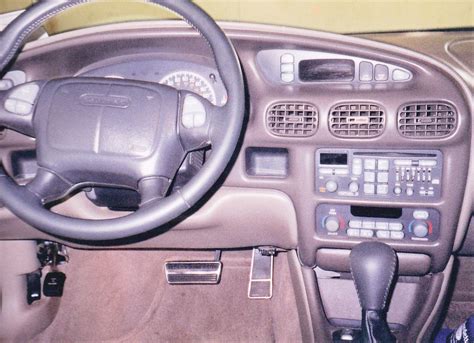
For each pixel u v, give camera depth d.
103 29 1.12
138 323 1.67
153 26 1.10
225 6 1.86
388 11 1.48
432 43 1.20
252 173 1.22
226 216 1.25
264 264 1.69
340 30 1.69
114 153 0.94
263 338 1.58
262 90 1.12
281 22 1.81
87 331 1.64
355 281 1.14
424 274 1.22
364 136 1.10
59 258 1.67
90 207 1.26
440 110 1.06
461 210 1.13
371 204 1.14
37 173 0.97
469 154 1.08
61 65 1.18
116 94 0.96
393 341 1.05
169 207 0.87
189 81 1.15
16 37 0.92
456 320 1.56
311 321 1.33
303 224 1.20
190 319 1.67
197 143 0.94
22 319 1.55
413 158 1.10
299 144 1.14
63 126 0.96
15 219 1.28
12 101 0.98
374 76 1.09
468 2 1.29
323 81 1.12
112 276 1.80
